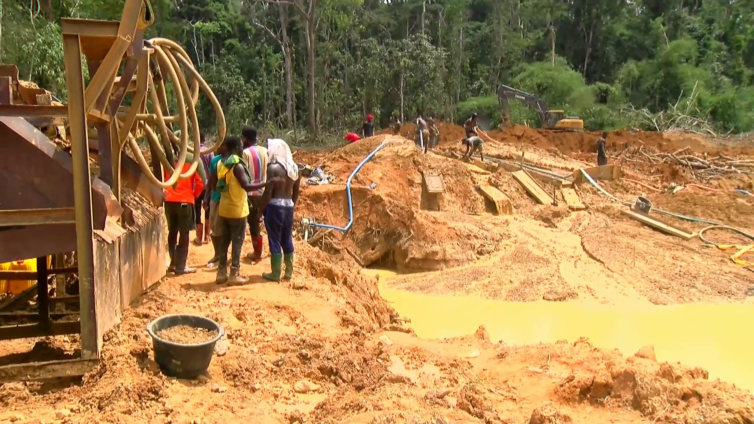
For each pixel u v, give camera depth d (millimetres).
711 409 4961
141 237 7066
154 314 6535
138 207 7355
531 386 5977
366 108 47344
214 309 7074
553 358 6914
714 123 45469
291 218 8648
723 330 12344
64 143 7098
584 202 23156
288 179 8547
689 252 18359
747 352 11070
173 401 4941
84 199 5191
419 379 5891
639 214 21641
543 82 53125
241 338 6355
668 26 62531
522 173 24438
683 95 52531
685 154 31062
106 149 5980
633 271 16469
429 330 12219
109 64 5316
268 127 40625
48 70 21141
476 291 15188
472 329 12367
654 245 18875
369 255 17703
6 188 5332
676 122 44500
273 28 51406
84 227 5215
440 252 17188
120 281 6277
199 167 9461
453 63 55125
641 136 34781
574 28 64500
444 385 5734
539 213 21516
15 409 4785
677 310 13688
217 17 51562
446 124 36156
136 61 6059
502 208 21703
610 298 14586
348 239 17984
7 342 6797
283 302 7672
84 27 5164
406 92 47344
